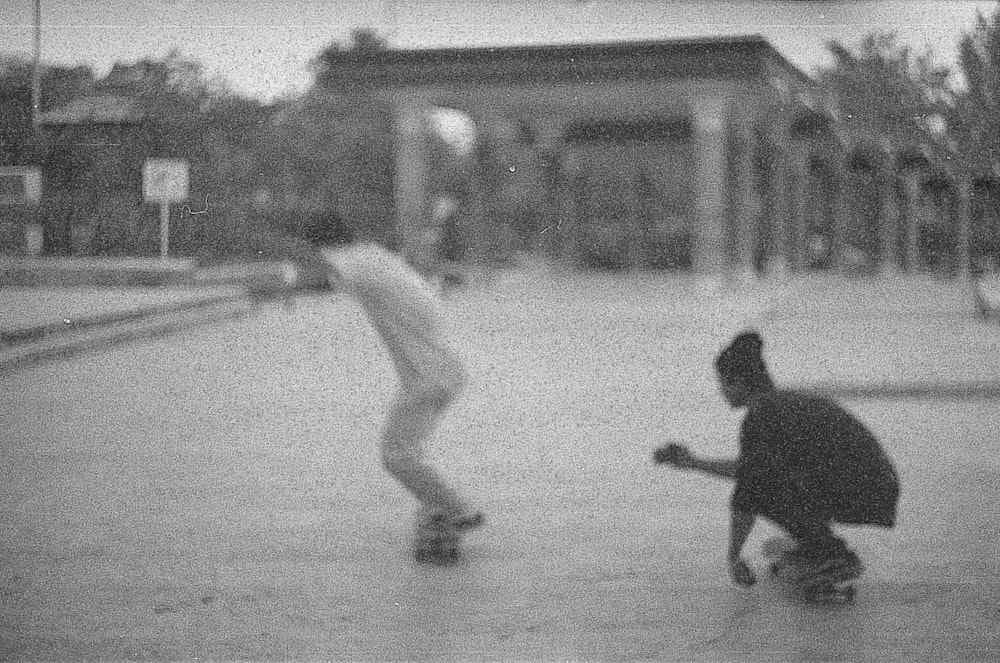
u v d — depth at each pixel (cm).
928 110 1953
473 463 832
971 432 938
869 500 524
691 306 2111
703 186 2336
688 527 657
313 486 760
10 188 2206
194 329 1772
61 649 470
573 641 480
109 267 2052
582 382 1247
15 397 1125
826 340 1588
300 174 2423
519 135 3052
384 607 523
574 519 675
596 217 3098
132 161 2222
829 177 2936
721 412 1052
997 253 2741
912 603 527
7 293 1922
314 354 1481
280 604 527
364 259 577
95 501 717
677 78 2316
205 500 721
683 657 462
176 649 470
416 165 2531
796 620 505
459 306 2172
